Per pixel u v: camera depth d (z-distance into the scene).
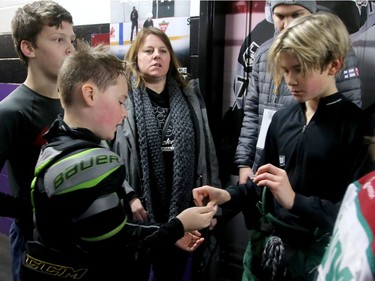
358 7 1.55
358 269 0.37
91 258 0.77
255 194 1.09
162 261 1.50
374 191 0.44
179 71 1.73
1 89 2.70
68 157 0.75
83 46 1.04
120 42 2.16
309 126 0.94
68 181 0.72
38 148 1.08
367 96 1.61
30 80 1.10
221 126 2.03
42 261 0.78
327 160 0.89
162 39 1.63
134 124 1.57
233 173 2.01
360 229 0.40
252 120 1.80
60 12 1.08
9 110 1.01
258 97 1.79
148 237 0.83
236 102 1.96
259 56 1.79
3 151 0.99
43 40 1.05
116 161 0.78
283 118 1.04
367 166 0.79
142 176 1.55
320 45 0.82
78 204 0.72
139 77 1.62
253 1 1.80
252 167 1.74
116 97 0.87
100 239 0.73
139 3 2.04
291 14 1.56
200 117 1.68
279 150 1.02
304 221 0.91
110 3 2.16
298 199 0.86
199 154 1.63
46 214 0.75
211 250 1.68
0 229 2.87
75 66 0.83
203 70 1.87
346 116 0.89
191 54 1.90
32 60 1.08
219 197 1.02
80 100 0.83
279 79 0.96
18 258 1.09
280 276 0.93
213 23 1.83
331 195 0.91
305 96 0.89
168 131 1.59
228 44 1.94
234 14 1.88
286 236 0.95
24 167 1.08
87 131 0.81
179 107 1.61
